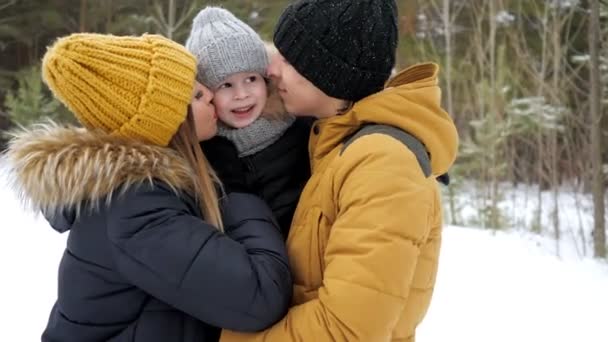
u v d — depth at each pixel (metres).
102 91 1.27
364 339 1.17
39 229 6.02
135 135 1.30
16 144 1.31
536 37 10.58
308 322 1.20
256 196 1.44
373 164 1.23
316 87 1.43
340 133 1.39
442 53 10.25
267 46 1.61
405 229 1.19
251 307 1.22
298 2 1.43
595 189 7.77
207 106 1.50
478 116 9.58
